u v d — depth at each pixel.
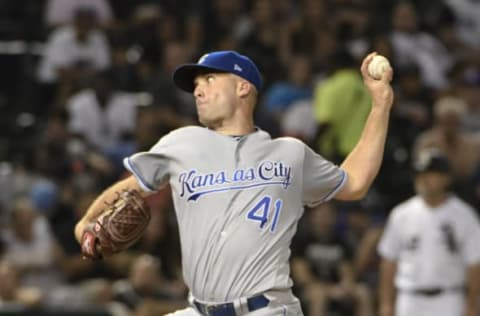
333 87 49.19
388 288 37.50
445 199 36.59
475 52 62.50
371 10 62.06
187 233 19.42
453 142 48.69
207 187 19.33
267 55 56.19
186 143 19.72
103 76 54.19
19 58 58.19
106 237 19.45
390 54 55.06
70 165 48.50
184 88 20.44
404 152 52.12
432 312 36.44
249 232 19.17
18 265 42.75
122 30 58.72
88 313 40.06
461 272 36.56
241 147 19.64
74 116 51.50
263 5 57.91
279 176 19.50
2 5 60.34
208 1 60.94
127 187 20.08
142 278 41.03
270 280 19.12
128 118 52.47
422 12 64.25
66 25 58.41
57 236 44.72
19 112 56.34
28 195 47.50
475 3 66.12
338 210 46.94
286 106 52.69
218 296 19.17
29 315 39.56
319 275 44.19
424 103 55.47
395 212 37.12
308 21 57.31
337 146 49.31
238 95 19.98
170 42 57.38
